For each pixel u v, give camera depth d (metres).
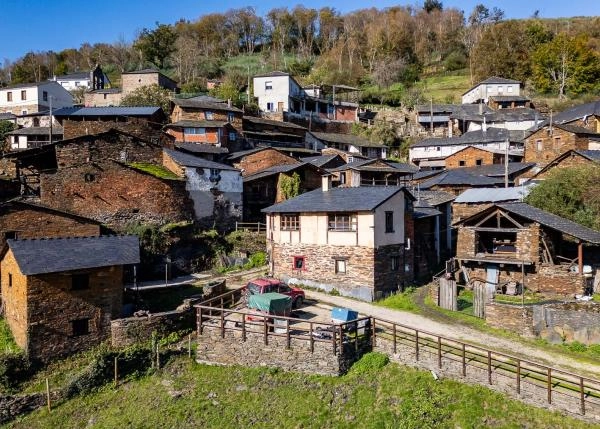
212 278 33.41
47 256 22.69
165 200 36.19
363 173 47.34
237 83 87.62
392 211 30.17
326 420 18.59
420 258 34.25
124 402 20.92
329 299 28.56
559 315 21.50
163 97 65.56
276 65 111.69
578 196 33.94
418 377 19.52
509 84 86.25
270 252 33.81
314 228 30.84
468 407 17.53
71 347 22.67
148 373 22.45
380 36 117.31
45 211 29.17
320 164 51.19
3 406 19.89
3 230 27.95
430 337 21.88
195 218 38.41
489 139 62.75
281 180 45.00
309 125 76.00
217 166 40.31
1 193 35.84
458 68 111.94
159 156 39.75
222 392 21.02
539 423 16.44
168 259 33.75
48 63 117.00
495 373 18.05
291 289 27.02
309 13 131.75
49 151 37.41
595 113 57.06
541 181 38.03
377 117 85.75
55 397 20.80
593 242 26.75
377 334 22.11
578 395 16.44
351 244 29.28
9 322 24.12
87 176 33.81
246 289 27.39
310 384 20.47
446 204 39.41
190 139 54.38
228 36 126.56
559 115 64.25
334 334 20.58
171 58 107.38
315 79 99.75
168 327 24.56
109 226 33.53
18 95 73.31
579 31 107.19
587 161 39.84
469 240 30.80
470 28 122.69
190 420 19.66
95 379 21.56
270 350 21.83
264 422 19.08
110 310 24.00
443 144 65.88
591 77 86.94
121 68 111.50
